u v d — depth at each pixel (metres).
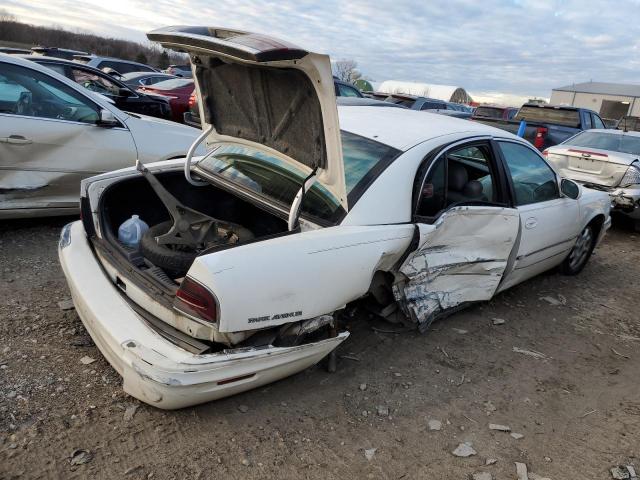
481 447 2.78
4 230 4.87
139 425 2.60
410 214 3.14
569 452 2.84
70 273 2.88
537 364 3.71
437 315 3.70
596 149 7.98
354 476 2.47
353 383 3.18
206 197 3.84
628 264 6.34
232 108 3.15
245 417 2.76
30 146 4.55
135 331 2.47
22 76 4.60
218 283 2.31
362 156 3.22
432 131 3.57
